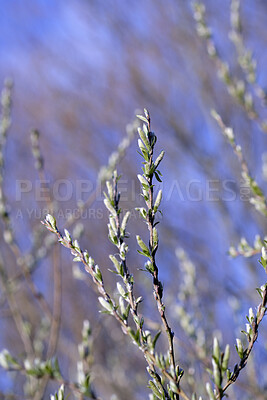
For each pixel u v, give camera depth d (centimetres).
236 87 360
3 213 358
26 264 388
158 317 416
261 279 586
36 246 402
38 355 343
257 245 246
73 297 736
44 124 1212
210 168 882
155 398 155
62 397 163
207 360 279
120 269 154
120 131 1207
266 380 325
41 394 305
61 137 1191
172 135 1023
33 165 1065
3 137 375
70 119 1205
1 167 367
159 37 1122
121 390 462
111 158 369
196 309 338
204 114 977
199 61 1026
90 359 255
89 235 884
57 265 351
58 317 341
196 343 284
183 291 347
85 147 1170
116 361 485
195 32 1051
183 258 358
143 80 1151
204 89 992
